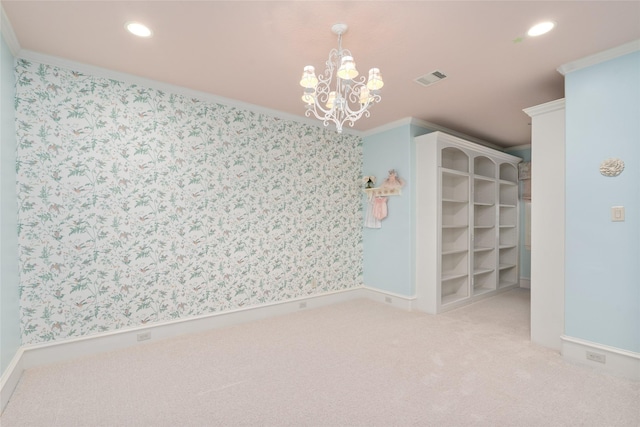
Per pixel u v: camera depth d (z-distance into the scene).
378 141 4.34
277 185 3.72
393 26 2.05
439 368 2.40
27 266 2.36
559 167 2.74
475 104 3.47
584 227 2.42
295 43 2.27
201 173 3.18
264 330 3.21
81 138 2.57
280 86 3.02
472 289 4.32
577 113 2.46
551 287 2.78
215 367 2.41
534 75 2.75
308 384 2.17
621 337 2.26
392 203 4.17
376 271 4.39
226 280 3.35
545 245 2.83
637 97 2.19
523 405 1.92
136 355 2.61
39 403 1.94
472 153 4.36
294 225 3.87
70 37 2.19
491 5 1.85
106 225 2.68
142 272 2.86
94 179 2.63
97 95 2.64
